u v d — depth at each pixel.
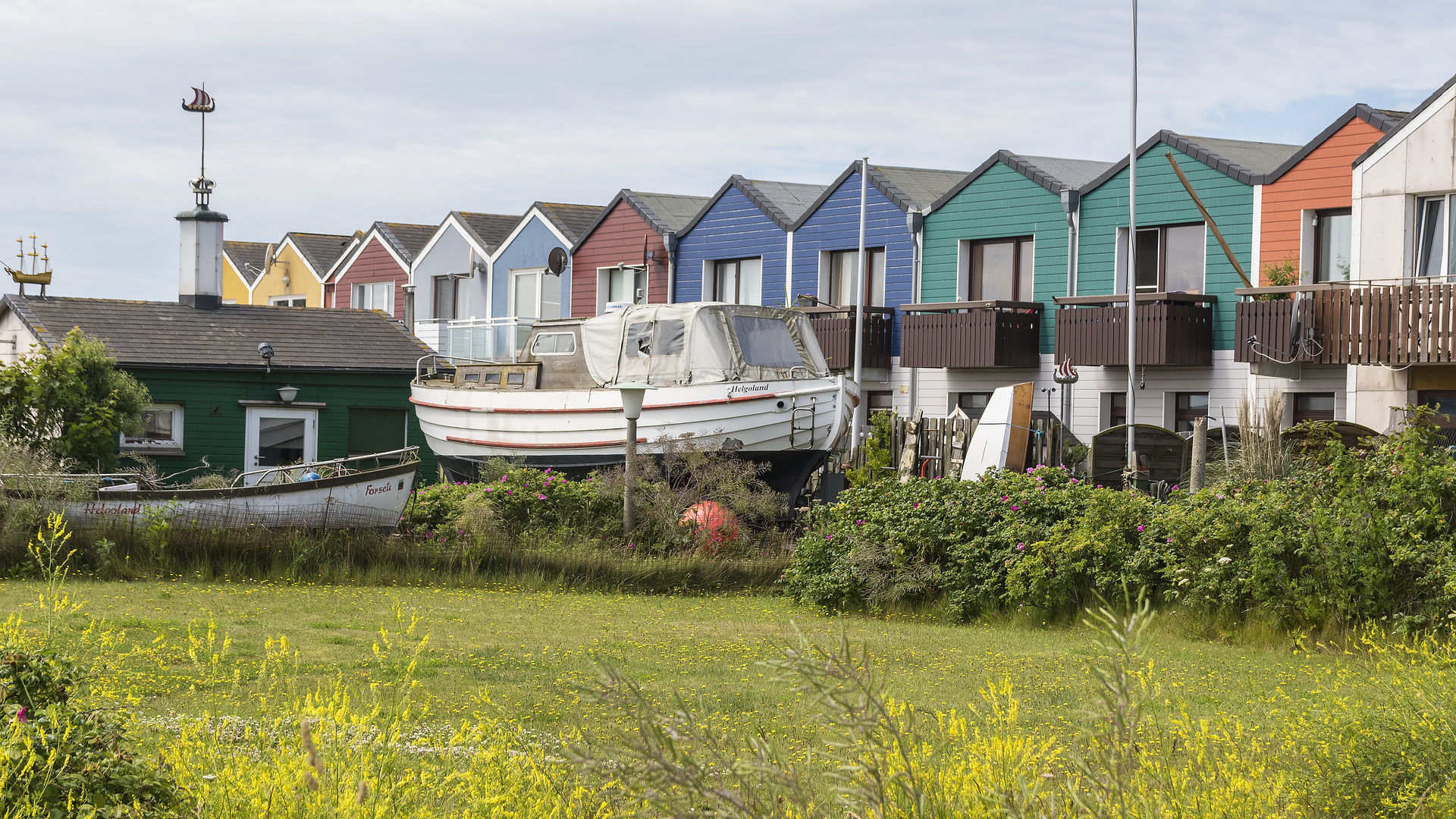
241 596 14.91
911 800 3.91
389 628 12.73
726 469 21.11
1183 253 26.12
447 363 32.47
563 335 26.77
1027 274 28.58
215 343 30.30
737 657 11.38
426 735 6.98
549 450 25.73
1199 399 25.78
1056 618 14.04
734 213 33.91
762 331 24.75
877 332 30.25
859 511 16.27
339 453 30.94
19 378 22.72
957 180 33.38
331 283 49.25
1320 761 6.01
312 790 4.63
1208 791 5.17
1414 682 6.90
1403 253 21.89
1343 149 23.75
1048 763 5.48
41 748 4.82
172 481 28.83
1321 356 22.30
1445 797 5.48
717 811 3.63
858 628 13.77
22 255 30.84
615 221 36.75
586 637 12.60
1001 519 14.95
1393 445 12.52
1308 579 12.16
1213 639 12.53
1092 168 30.62
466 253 41.91
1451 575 11.20
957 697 9.27
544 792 5.11
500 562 17.80
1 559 15.80
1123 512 14.01
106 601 13.80
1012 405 22.59
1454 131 21.30
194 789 4.96
